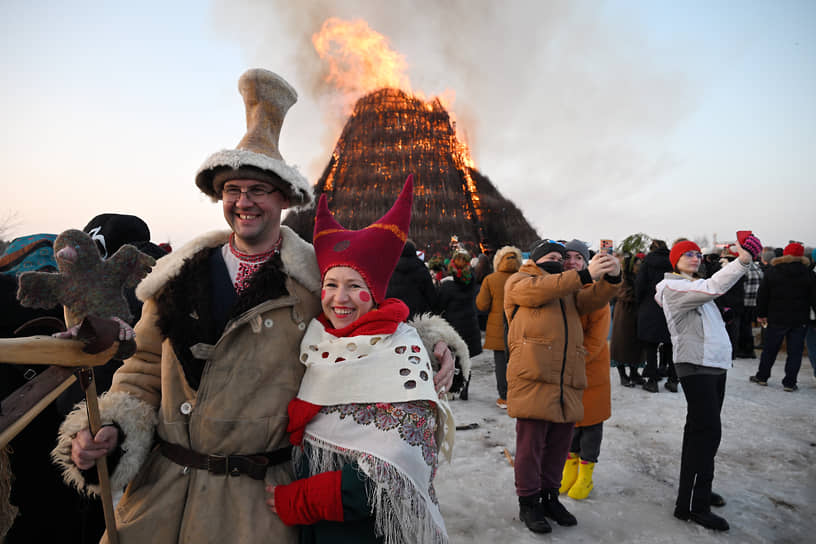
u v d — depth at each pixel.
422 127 64.19
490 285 5.63
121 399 1.40
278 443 1.42
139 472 1.45
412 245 4.99
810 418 5.20
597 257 2.84
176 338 1.40
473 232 52.72
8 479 1.51
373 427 1.33
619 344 6.34
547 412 2.93
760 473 3.90
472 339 5.65
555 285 2.87
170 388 1.42
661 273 5.88
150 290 1.46
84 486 1.37
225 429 1.37
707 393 3.12
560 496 3.54
